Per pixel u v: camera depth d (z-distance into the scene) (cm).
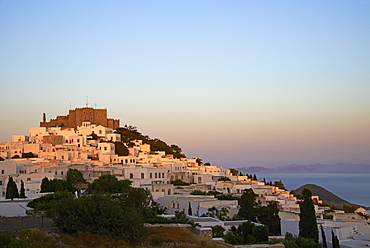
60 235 5172
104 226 5388
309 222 8119
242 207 9675
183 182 15212
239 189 14512
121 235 5384
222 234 6831
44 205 7462
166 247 5412
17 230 5219
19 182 12231
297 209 12025
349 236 8912
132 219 5519
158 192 12300
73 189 11406
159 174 15162
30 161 15262
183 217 7425
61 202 5653
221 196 11294
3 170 13438
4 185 12262
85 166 15112
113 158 18125
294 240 7269
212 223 7644
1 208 7719
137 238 5466
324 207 15588
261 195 14125
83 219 5384
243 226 6981
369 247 7838
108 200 5722
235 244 6356
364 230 9281
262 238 6731
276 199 13512
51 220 5994
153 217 7012
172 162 18500
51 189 11188
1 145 19138
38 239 4844
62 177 14138
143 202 7200
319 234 8694
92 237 5147
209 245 5594
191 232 6291
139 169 14725
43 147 18550
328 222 9775
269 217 9450
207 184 14938
